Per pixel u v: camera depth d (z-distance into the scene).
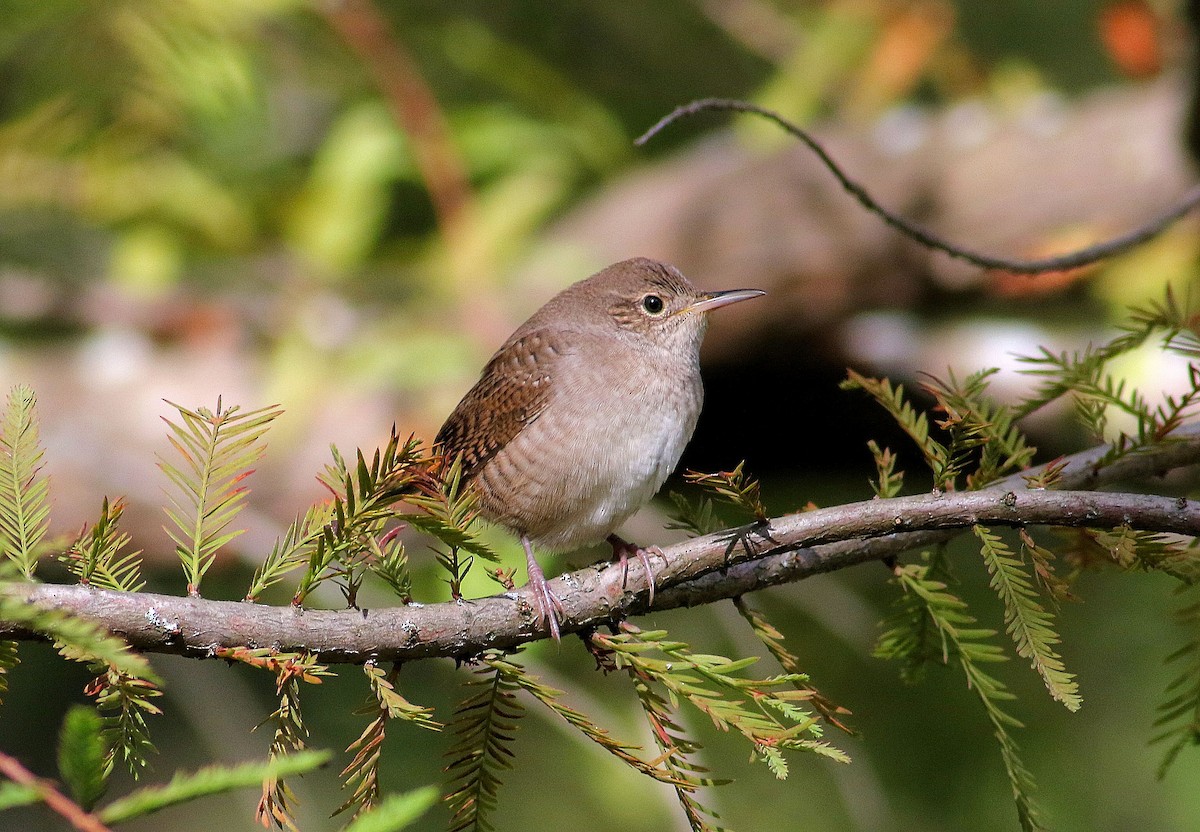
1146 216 11.96
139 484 11.11
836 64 13.47
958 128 13.16
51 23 10.12
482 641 4.86
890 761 10.38
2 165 10.94
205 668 10.20
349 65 12.39
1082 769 10.12
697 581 5.31
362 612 4.65
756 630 5.36
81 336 12.05
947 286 12.91
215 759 9.95
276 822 4.38
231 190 12.33
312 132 13.36
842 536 5.01
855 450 13.49
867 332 13.23
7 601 3.58
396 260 12.05
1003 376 12.30
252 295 12.12
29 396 4.38
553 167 12.45
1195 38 10.98
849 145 13.49
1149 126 12.02
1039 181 12.50
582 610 5.12
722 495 5.32
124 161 11.11
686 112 5.62
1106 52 13.71
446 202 11.69
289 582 10.10
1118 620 10.41
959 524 4.91
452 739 10.17
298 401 11.00
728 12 13.82
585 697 9.78
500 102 13.09
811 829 10.03
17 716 10.42
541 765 10.66
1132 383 10.44
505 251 12.03
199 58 10.33
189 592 4.42
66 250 12.99
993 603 10.69
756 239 13.30
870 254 12.92
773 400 13.55
